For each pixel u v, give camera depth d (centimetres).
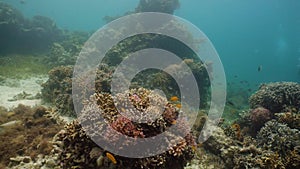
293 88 950
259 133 796
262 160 634
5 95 1062
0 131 677
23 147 598
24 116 766
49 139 642
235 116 1252
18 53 1970
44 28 2336
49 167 497
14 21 1998
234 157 673
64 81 1015
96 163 403
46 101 1017
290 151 656
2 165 537
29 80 1348
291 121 816
